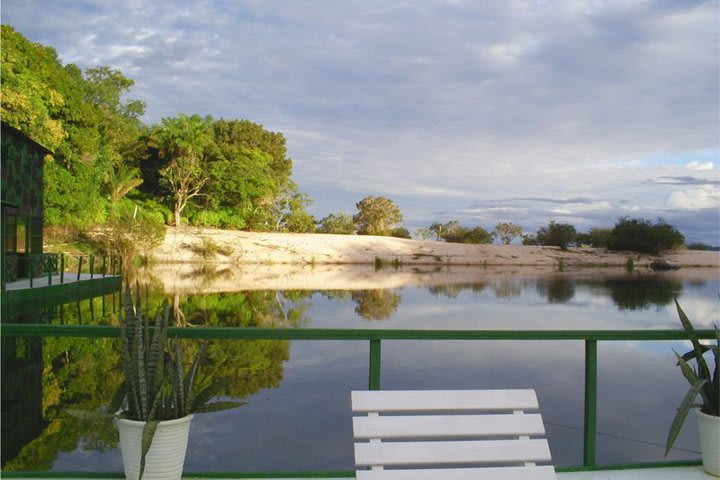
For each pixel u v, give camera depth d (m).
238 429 5.05
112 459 4.35
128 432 2.36
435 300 18.53
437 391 2.19
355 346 9.42
